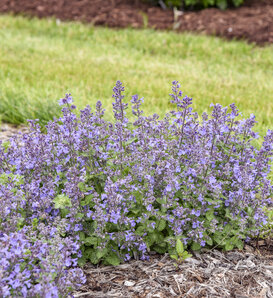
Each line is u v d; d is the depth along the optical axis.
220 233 3.28
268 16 11.00
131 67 8.34
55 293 2.47
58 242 2.65
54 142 3.49
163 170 3.25
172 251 3.25
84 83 7.09
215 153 3.42
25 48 9.48
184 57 9.51
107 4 12.59
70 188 2.96
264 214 3.56
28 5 12.98
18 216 2.90
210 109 5.98
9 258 2.53
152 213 3.07
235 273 3.18
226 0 11.94
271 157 3.59
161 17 11.73
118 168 3.35
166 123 3.63
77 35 10.80
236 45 9.73
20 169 3.38
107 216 2.95
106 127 3.59
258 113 5.76
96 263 3.22
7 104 6.41
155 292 2.96
